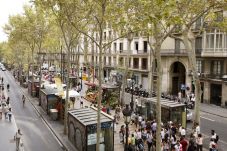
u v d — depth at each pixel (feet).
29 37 166.91
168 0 41.70
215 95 134.51
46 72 264.31
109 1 63.98
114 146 71.41
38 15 147.02
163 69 160.76
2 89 173.17
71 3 73.67
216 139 65.16
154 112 89.20
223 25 72.02
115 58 211.20
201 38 136.87
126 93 162.91
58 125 96.17
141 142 63.72
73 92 106.22
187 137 77.15
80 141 68.39
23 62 246.06
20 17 154.92
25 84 202.39
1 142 77.30
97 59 235.40
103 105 115.34
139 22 52.85
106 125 65.92
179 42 151.43
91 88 145.79
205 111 117.19
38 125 97.19
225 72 127.44
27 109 124.26
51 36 166.61
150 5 44.29
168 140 64.03
